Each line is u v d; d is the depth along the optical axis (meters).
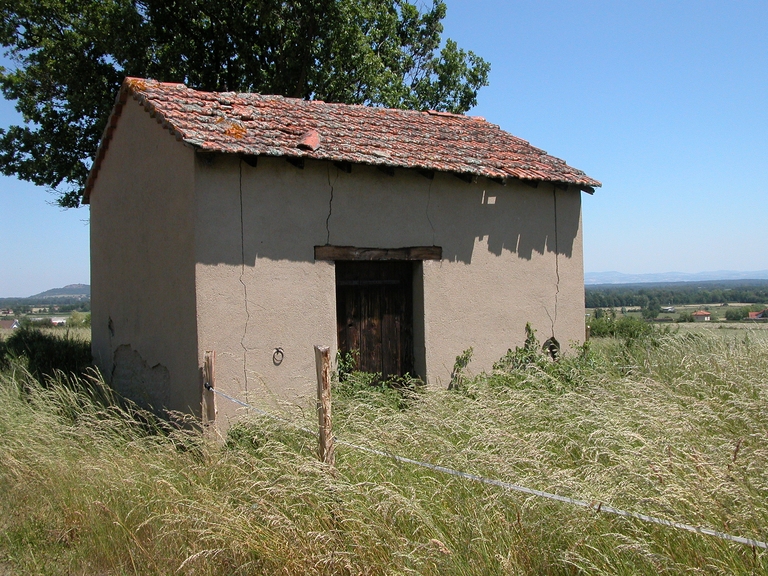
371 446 5.30
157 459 6.11
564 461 5.09
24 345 12.11
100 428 6.93
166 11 17.86
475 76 22.11
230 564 4.38
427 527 4.22
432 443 5.34
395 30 20.80
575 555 3.62
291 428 5.81
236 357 7.66
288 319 8.05
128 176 9.30
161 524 5.13
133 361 9.19
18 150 17.38
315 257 8.28
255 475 5.10
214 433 6.45
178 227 7.84
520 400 6.31
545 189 10.40
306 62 18.55
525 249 10.15
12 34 17.14
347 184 8.56
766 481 4.24
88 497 5.58
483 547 3.95
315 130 8.69
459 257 9.48
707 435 5.36
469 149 10.11
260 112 9.03
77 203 18.02
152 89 8.72
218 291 7.59
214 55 18.91
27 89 17.41
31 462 6.30
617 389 7.12
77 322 23.97
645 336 12.45
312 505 4.51
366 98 19.78
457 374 9.32
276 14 17.62
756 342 10.25
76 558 4.98
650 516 3.88
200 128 7.69
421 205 9.16
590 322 15.49
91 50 17.20
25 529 5.42
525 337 10.09
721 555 3.65
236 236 7.73
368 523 4.23
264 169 7.95
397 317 9.23
